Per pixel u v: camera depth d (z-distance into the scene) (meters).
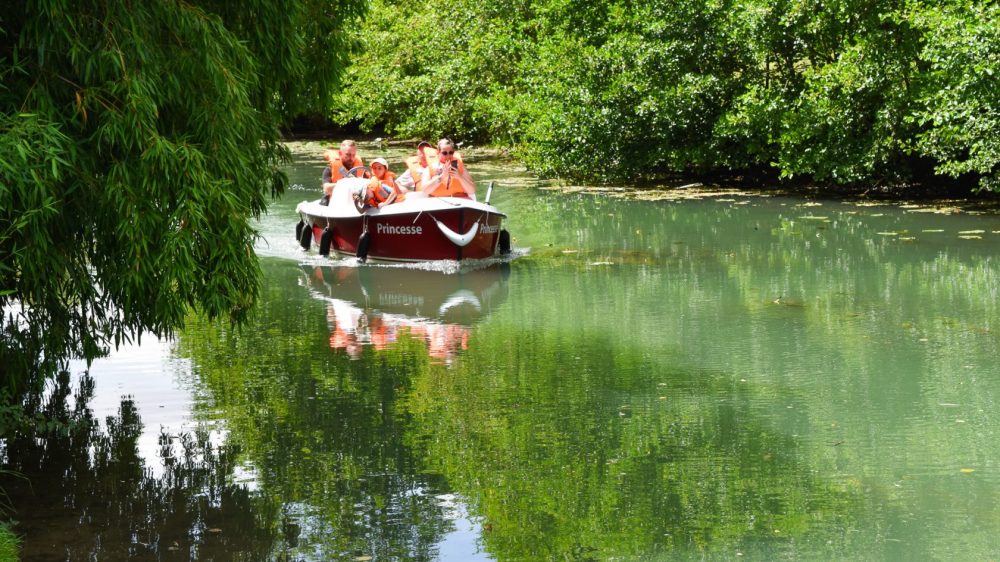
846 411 8.11
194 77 6.70
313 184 25.45
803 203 20.86
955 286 12.78
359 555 5.61
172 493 6.49
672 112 23.23
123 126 6.29
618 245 16.58
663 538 5.80
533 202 22.02
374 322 11.58
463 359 9.88
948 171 18.92
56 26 6.16
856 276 13.57
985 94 17.58
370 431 7.73
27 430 7.71
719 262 14.87
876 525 5.95
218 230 6.77
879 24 20.08
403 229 15.42
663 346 10.23
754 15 21.58
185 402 8.48
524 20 31.59
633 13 24.56
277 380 9.16
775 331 10.79
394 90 34.72
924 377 9.02
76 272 6.98
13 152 5.92
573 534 5.88
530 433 7.68
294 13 7.71
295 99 8.82
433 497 6.44
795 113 21.25
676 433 7.64
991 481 6.61
